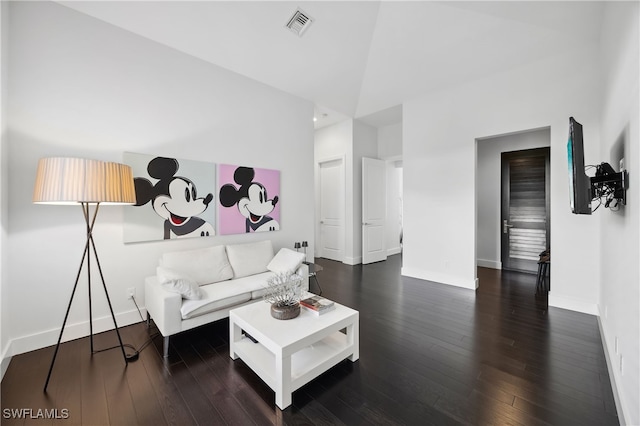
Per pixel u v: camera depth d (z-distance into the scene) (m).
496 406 1.68
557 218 3.22
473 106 3.91
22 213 2.26
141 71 2.87
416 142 4.54
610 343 2.08
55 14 2.40
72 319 2.50
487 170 5.27
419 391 1.82
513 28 2.98
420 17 3.11
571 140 1.90
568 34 2.88
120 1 2.54
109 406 1.69
